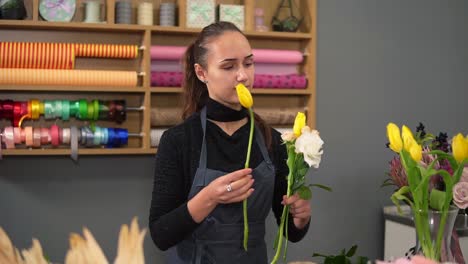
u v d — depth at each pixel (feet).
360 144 12.05
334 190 11.92
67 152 9.98
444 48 12.53
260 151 6.34
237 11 10.78
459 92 12.68
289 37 11.12
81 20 10.43
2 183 10.30
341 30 11.85
